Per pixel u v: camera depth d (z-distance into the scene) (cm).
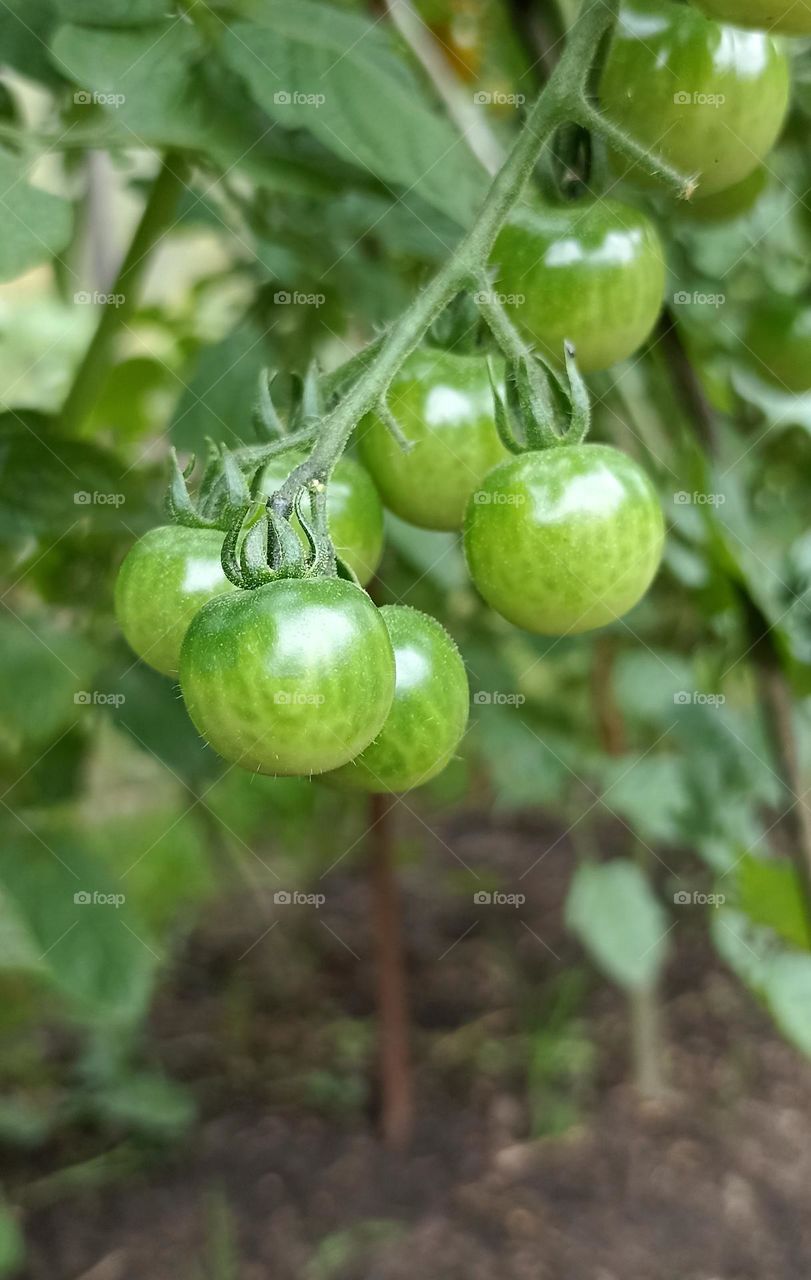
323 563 19
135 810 69
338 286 33
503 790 48
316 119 24
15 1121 50
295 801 61
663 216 29
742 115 23
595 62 23
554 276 23
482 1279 42
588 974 62
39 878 29
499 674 38
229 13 25
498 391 22
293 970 63
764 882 30
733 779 36
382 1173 48
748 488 35
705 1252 43
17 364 54
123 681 31
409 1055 56
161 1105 51
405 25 30
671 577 35
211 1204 46
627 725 56
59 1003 56
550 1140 50
